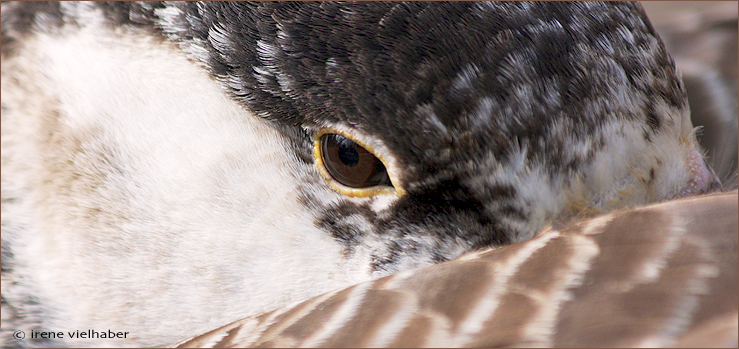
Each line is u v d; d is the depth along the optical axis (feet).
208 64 5.06
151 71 5.08
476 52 5.02
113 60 5.09
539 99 5.03
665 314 4.89
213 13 5.05
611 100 5.04
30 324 5.14
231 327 4.99
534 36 5.03
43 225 5.12
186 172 5.09
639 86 5.05
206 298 5.10
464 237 5.06
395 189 5.05
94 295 5.13
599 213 5.04
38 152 5.11
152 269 5.11
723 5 5.51
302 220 5.08
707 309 4.89
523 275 4.93
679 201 4.96
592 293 4.91
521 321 4.91
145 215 5.10
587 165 5.04
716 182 5.06
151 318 5.12
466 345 4.90
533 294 4.92
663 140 5.05
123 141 5.10
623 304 4.90
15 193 5.12
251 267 5.09
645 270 4.91
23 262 5.13
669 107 5.05
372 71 5.02
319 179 5.07
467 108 5.02
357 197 5.06
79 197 5.11
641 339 4.88
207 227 5.09
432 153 5.03
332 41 5.02
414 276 4.96
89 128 5.10
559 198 5.04
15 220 5.13
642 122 5.04
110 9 5.08
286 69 5.04
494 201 5.04
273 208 5.08
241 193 5.08
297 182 5.07
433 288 4.94
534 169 5.03
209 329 5.11
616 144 5.04
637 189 5.04
